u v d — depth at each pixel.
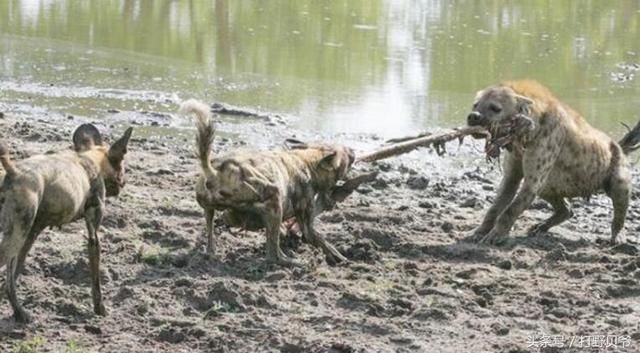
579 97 25.19
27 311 12.36
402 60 28.16
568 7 35.69
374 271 14.70
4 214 11.53
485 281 14.53
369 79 26.34
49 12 32.56
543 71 27.42
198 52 28.52
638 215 18.50
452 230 16.92
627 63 28.61
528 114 16.41
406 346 12.36
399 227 16.84
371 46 29.61
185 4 34.56
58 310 12.69
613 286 14.42
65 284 13.62
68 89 24.72
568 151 16.91
